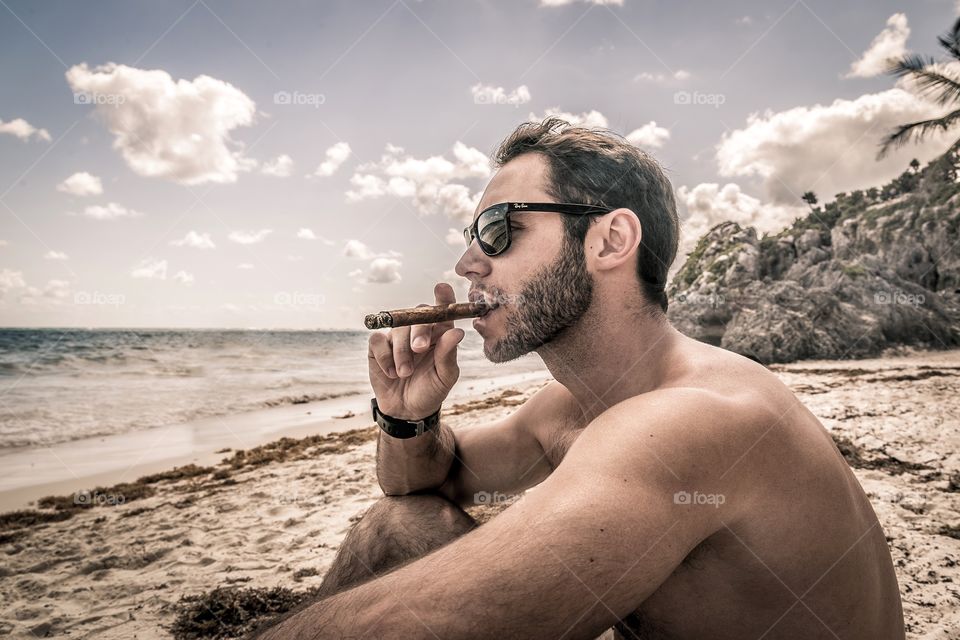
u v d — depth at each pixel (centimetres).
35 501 755
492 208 145
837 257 3453
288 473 795
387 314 141
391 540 157
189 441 1162
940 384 1269
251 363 2997
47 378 2298
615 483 87
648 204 145
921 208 4603
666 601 124
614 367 140
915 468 509
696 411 98
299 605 104
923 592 277
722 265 3231
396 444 177
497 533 87
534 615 81
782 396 119
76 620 366
